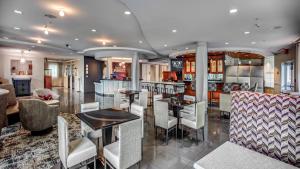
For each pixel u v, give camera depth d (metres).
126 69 14.75
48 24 4.90
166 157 2.79
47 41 7.43
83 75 12.27
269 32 5.14
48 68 15.62
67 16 4.21
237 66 9.61
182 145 3.26
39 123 3.66
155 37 5.93
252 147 1.36
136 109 3.09
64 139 1.94
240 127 1.44
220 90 8.03
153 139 3.55
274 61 9.08
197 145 3.26
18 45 7.99
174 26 4.61
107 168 2.38
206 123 4.71
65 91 12.77
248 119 1.39
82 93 11.69
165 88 8.27
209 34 5.45
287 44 6.95
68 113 5.68
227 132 3.98
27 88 10.31
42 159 2.69
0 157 2.74
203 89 6.62
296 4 3.13
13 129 4.05
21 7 3.70
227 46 7.45
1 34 6.23
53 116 3.93
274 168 1.05
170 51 9.30
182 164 2.57
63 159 2.00
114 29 5.33
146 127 4.35
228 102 5.02
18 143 3.28
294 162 1.16
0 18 4.43
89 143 2.25
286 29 4.81
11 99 5.15
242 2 3.09
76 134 3.72
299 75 6.37
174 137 3.67
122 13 3.97
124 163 2.02
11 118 4.39
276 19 3.98
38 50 9.61
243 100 1.42
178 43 7.00
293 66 7.33
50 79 13.87
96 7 3.63
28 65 10.84
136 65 9.64
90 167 2.44
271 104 1.26
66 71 15.77
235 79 9.56
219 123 4.71
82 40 7.08
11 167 2.46
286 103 1.20
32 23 4.84
